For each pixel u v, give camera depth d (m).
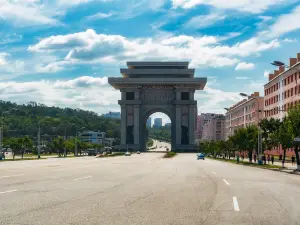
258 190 20.78
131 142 188.88
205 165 56.00
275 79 105.94
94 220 11.16
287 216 12.57
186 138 189.75
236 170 43.50
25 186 20.23
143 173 33.53
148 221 11.20
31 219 11.14
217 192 19.31
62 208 13.19
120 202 14.93
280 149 101.69
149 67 198.50
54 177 26.95
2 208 12.95
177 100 190.25
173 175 31.50
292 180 29.44
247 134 76.31
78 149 157.12
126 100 190.50
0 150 92.19
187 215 12.38
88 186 20.88
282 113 98.00
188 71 193.75
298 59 90.44
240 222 11.44
